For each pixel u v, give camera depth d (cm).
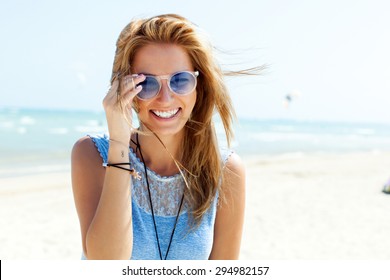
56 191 1251
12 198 1153
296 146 3559
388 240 822
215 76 247
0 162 1988
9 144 2930
